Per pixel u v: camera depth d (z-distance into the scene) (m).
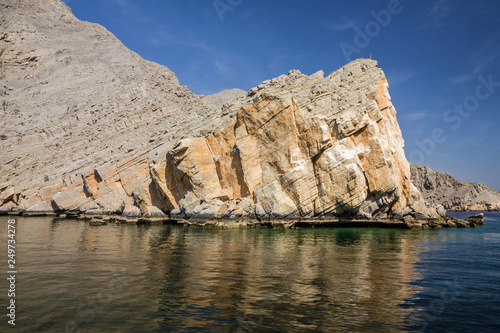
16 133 92.38
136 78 106.50
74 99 108.75
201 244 27.39
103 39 151.62
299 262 19.50
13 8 144.38
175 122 73.38
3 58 122.88
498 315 11.28
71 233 34.09
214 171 53.00
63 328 9.52
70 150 79.38
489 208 156.25
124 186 59.66
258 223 46.12
